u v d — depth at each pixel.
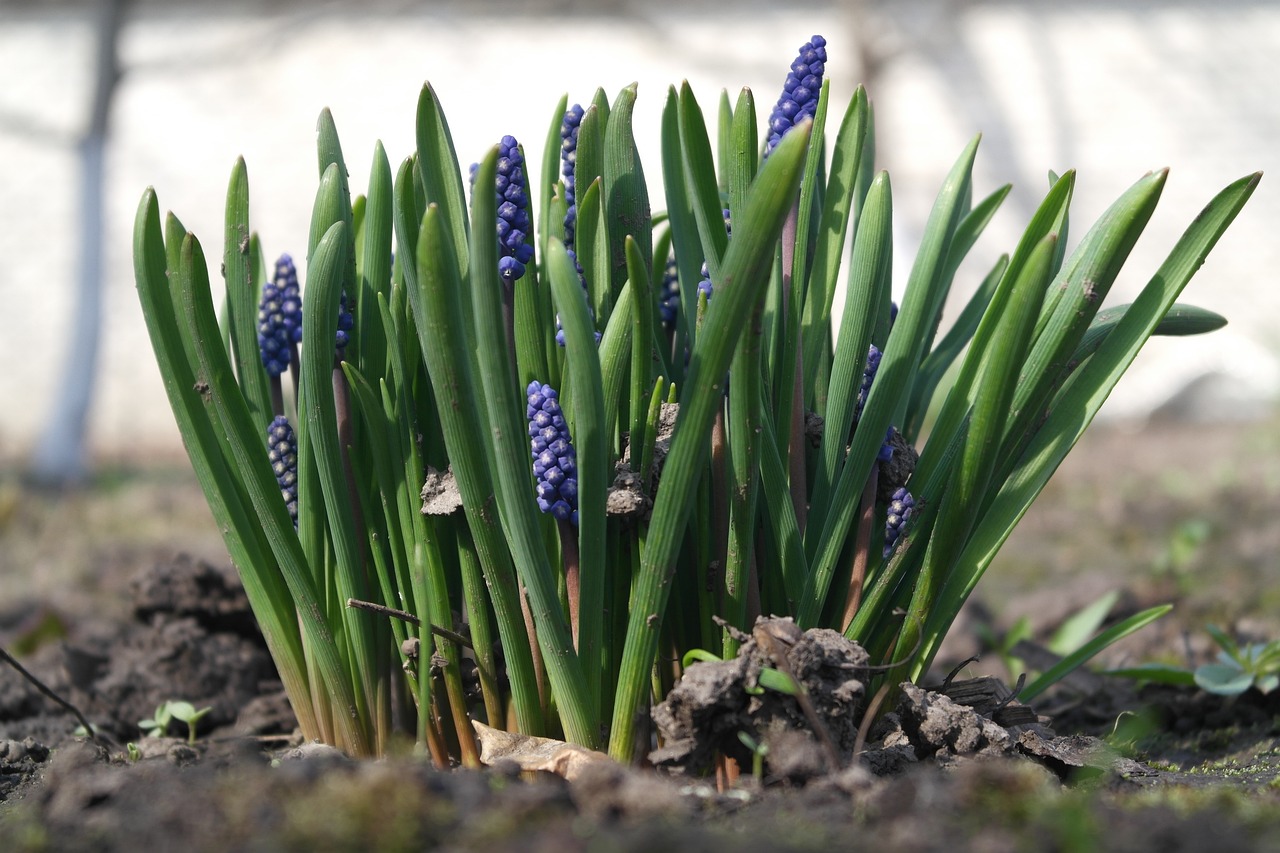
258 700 0.65
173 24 2.42
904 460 0.53
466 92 2.47
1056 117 2.46
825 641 0.52
